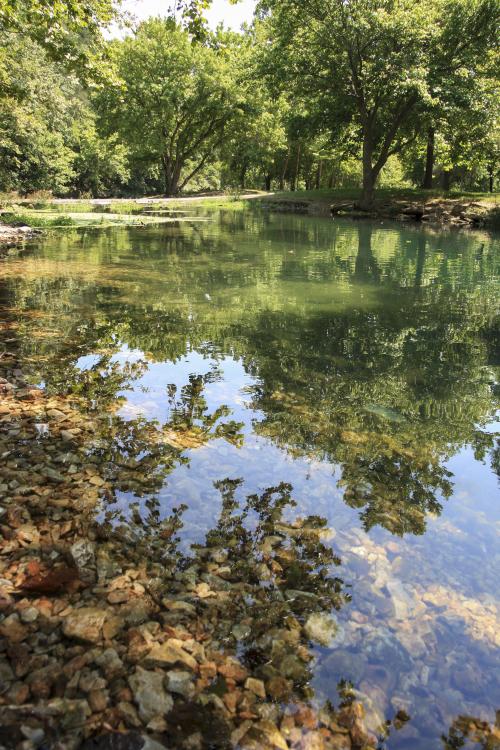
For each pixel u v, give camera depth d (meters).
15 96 21.03
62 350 5.02
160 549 2.33
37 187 40.22
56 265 9.98
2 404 3.71
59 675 1.67
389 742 1.55
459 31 22.92
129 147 42.84
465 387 4.51
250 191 44.91
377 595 2.14
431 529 2.60
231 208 29.88
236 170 53.62
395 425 3.75
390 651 1.87
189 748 1.48
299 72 25.69
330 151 38.00
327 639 1.90
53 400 3.85
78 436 3.32
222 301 7.50
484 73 24.12
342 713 1.63
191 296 7.74
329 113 28.27
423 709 1.66
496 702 1.71
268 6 25.39
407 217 24.83
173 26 8.75
